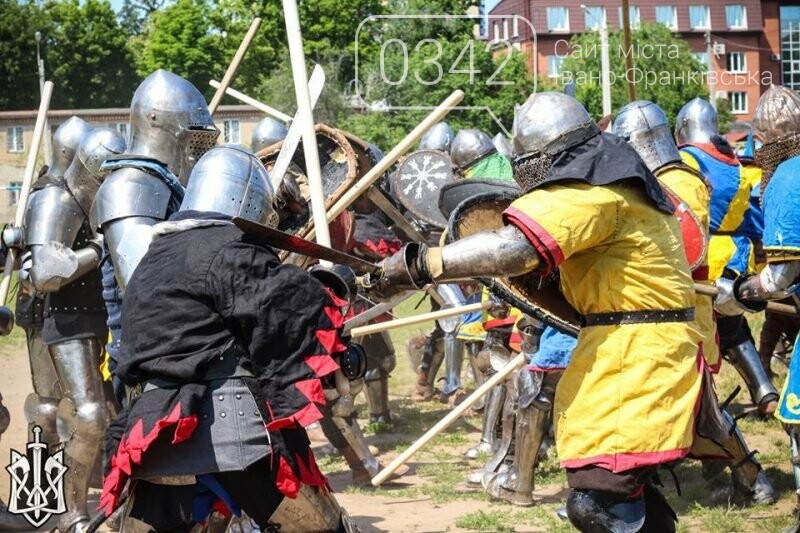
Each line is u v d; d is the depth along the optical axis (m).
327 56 38.66
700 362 3.96
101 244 5.37
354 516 5.77
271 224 3.96
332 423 6.39
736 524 5.33
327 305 3.47
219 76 45.44
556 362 5.54
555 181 3.80
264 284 3.41
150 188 4.53
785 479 6.19
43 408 5.84
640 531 4.16
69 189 5.52
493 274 3.76
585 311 3.97
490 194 4.45
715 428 4.14
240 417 3.43
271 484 3.51
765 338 8.62
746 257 6.74
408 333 13.12
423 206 8.59
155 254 3.58
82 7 50.84
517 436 5.84
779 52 50.59
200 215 3.64
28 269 5.83
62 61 50.41
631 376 3.83
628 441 3.80
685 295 3.93
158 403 3.42
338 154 6.32
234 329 3.46
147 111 4.76
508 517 5.68
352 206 7.57
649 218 3.89
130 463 3.43
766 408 6.71
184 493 3.51
